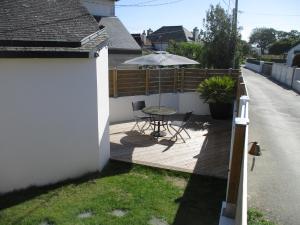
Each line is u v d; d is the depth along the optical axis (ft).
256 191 20.39
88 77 23.21
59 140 22.66
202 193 21.09
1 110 19.92
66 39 22.43
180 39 196.95
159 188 21.76
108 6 76.64
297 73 82.38
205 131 37.11
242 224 8.23
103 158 25.84
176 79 45.88
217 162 26.40
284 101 60.13
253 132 36.24
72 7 30.14
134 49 65.36
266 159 26.76
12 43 19.99
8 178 21.07
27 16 25.03
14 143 20.81
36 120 21.36
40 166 22.18
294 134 35.65
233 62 71.00
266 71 131.44
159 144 31.53
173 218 17.93
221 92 41.68
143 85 42.65
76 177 23.98
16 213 18.45
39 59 20.57
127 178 23.56
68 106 22.59
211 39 72.18
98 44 23.26
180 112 46.88
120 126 38.45
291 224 16.52
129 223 17.33
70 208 18.94
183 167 25.17
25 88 20.49
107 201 19.81
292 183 21.75
